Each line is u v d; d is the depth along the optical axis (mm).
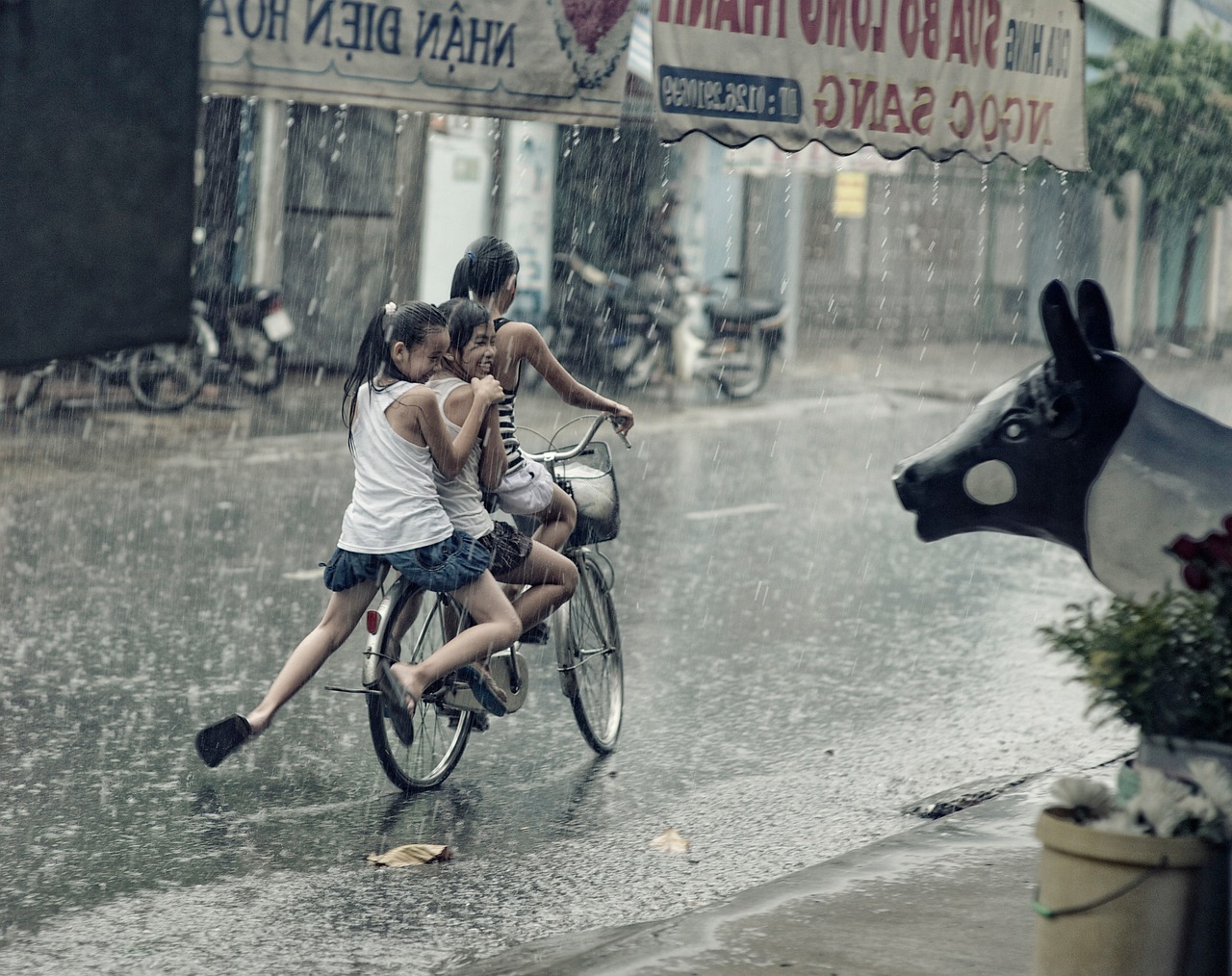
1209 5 25250
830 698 7926
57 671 7910
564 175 20812
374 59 5031
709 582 10398
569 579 6402
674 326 20406
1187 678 4035
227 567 10352
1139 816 3838
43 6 4098
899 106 6254
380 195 19438
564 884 5500
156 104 4254
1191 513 5336
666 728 7387
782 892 5137
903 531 12297
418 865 5625
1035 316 29625
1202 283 30438
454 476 6027
